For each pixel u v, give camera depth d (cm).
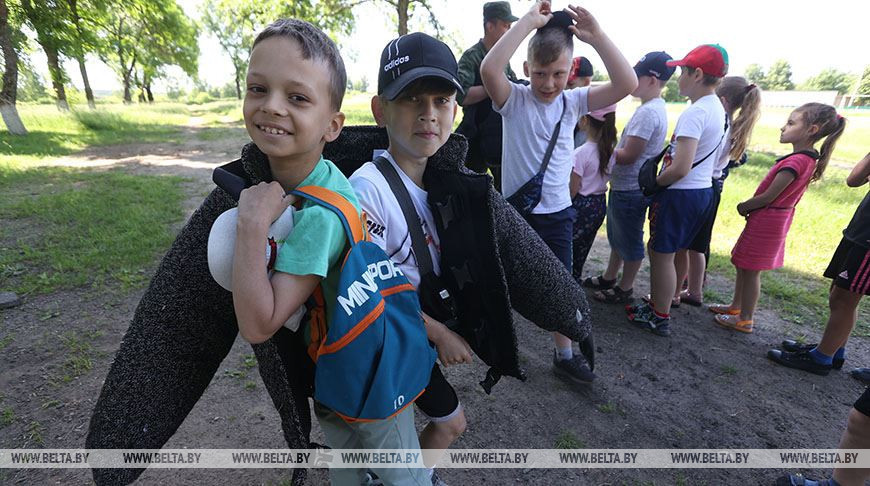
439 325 147
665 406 271
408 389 121
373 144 154
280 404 124
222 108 3288
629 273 384
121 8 2320
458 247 142
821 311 389
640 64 330
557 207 254
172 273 128
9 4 1494
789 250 525
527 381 289
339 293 106
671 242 321
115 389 128
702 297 411
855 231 261
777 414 267
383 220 137
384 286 116
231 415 252
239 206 97
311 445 131
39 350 304
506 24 333
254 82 101
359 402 113
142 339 128
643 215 356
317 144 110
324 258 101
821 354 300
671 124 1589
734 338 346
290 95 100
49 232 519
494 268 143
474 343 155
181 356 133
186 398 138
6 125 1353
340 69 109
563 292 179
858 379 300
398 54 131
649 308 355
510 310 148
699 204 313
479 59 341
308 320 118
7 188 721
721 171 360
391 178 140
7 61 1328
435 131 135
